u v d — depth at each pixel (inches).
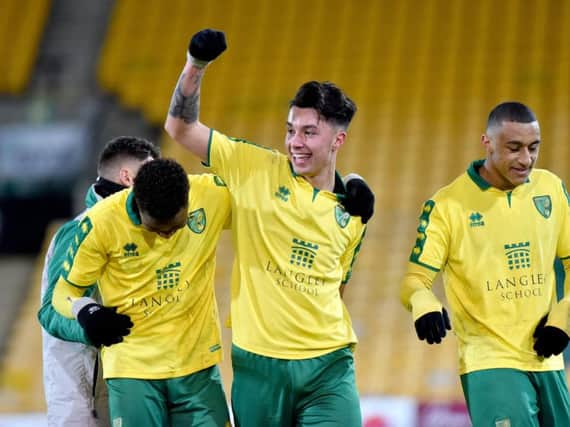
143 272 768.9
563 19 2600.9
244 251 779.4
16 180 2524.6
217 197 787.4
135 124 2593.5
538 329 797.2
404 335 2033.7
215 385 792.9
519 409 784.9
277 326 768.3
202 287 783.7
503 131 785.6
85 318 730.2
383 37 2650.1
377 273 2166.6
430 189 2313.0
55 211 2694.4
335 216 781.3
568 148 2305.6
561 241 825.5
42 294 846.5
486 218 810.2
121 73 2679.6
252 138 2466.8
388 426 1555.1
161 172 727.7
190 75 764.0
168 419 791.1
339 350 781.3
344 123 778.2
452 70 2556.6
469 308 810.2
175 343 776.9
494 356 797.9
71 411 847.1
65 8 2842.0
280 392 771.4
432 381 1923.0
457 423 1537.9
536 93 2459.4
